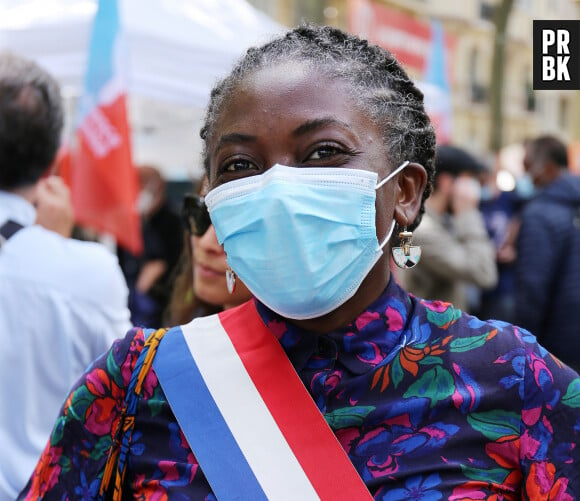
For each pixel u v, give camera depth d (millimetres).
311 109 1236
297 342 1312
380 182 1284
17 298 1986
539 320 3807
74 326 2037
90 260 2090
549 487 1233
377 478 1209
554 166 4555
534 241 3803
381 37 7570
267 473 1239
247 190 1266
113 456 1329
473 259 4098
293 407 1268
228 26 4062
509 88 22641
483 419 1255
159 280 5133
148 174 5355
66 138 3645
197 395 1306
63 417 1370
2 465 1911
